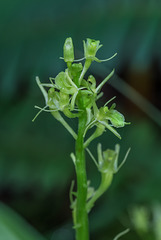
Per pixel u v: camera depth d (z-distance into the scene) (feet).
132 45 1.38
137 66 1.65
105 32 1.39
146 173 1.51
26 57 1.43
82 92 0.85
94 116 0.85
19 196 1.81
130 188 1.47
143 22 1.39
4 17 1.43
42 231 1.72
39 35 1.43
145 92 1.92
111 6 1.40
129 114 1.92
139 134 1.61
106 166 0.91
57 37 1.42
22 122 1.63
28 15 1.43
